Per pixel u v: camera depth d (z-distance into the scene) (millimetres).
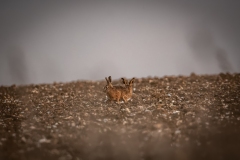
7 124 44562
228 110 45781
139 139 37125
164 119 43656
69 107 53594
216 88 61594
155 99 55688
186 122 41781
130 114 47062
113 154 33781
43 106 55125
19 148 35625
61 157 33406
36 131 41219
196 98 54562
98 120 45031
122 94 53531
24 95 66750
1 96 65250
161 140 36406
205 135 36625
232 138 35062
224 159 30938
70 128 42000
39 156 33625
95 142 36938
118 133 39312
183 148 34000
